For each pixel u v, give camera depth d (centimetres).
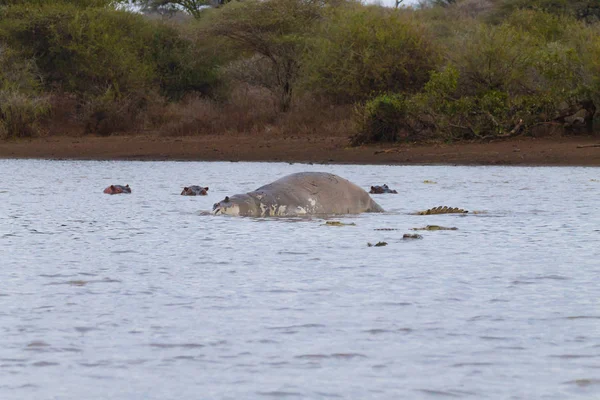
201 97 15862
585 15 17012
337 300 2567
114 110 14200
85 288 2772
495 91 10981
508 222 4569
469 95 11362
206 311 2431
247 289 2741
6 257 3425
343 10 14062
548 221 4600
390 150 10494
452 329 2214
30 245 3769
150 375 1847
